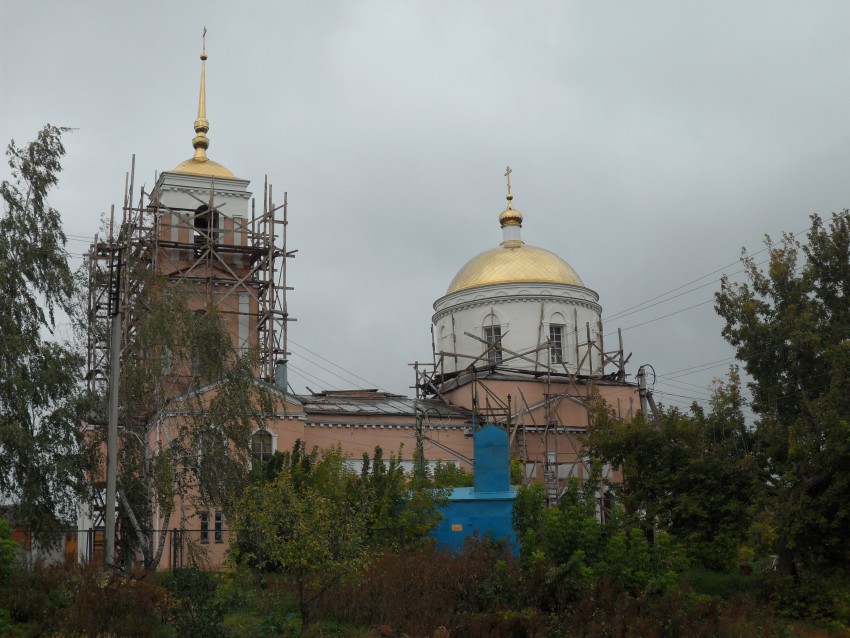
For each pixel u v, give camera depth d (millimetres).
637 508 36719
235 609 25875
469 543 30750
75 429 31828
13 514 30781
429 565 27469
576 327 57562
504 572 26469
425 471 39219
